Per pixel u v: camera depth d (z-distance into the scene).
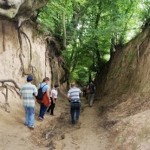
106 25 28.98
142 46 19.86
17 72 17.31
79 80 37.88
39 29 21.25
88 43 29.42
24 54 18.39
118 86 21.70
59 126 14.95
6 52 16.50
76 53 29.62
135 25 27.42
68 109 20.20
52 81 24.47
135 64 20.08
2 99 14.95
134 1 26.28
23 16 17.20
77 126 15.02
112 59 27.75
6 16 14.86
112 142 12.00
